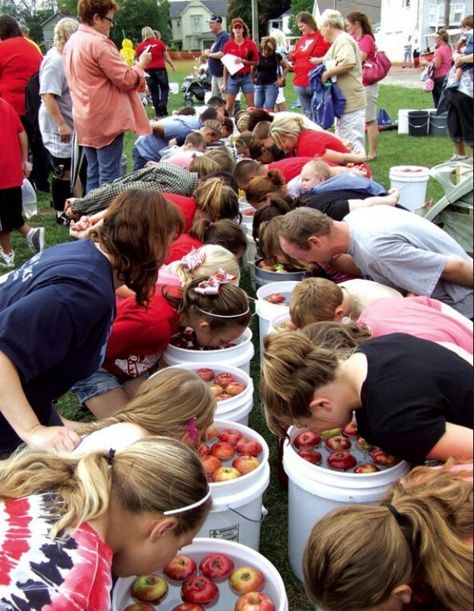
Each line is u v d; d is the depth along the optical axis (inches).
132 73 236.1
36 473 69.9
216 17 549.3
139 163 312.2
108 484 67.7
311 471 91.6
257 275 175.3
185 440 87.7
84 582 60.8
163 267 140.6
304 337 88.0
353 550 61.2
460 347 91.4
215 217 170.2
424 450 77.0
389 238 120.0
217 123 306.2
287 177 213.0
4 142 225.8
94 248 90.0
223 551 87.4
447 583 60.2
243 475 98.0
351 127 307.3
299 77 392.8
